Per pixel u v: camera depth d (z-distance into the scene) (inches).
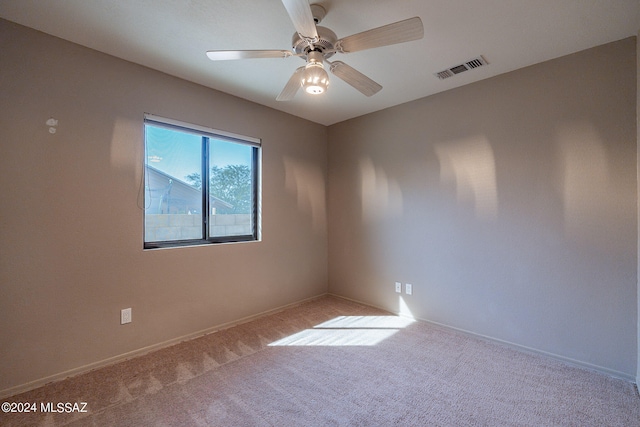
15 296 72.9
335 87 109.3
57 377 78.3
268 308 129.8
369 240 138.7
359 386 77.0
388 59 89.9
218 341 103.0
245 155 125.2
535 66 92.4
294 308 137.4
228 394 73.4
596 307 83.0
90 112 83.7
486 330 103.0
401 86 108.6
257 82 105.7
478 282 104.6
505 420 64.6
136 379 79.5
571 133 86.4
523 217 94.9
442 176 113.4
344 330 112.7
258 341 103.2
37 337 75.7
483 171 103.1
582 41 80.4
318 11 67.1
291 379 80.1
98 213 85.1
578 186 85.4
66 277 79.9
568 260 87.1
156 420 64.3
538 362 88.6
